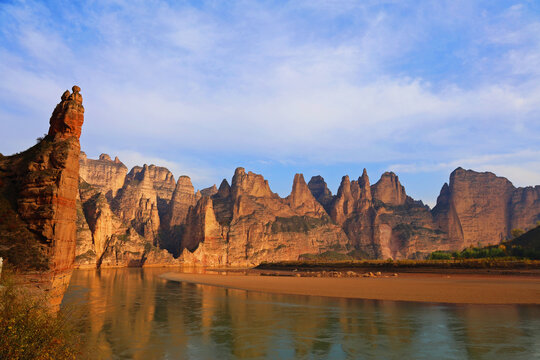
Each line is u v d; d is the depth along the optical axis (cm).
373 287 6469
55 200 2469
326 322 3136
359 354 2152
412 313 3622
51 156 2650
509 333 2683
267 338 2541
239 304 4334
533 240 14562
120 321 3127
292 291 5956
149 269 16912
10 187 2555
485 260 11300
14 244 2262
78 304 4141
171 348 2258
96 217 18388
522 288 5900
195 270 15762
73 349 1530
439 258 17325
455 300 4609
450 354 2147
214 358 2066
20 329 1270
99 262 17738
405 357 2094
